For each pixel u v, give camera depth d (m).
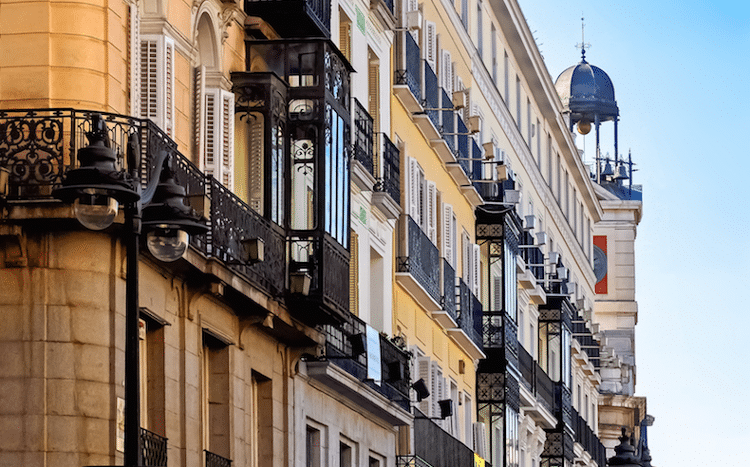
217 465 33.91
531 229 80.62
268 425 38.00
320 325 39.62
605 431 109.81
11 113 28.92
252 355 36.78
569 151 93.38
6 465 28.20
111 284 29.11
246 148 36.44
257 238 33.69
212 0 35.12
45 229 28.64
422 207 56.28
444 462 54.91
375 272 49.78
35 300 28.59
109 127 29.53
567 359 86.62
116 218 28.58
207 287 32.81
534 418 78.88
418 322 54.78
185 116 33.59
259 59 37.69
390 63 51.66
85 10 29.53
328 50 38.03
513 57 77.31
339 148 38.91
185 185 31.30
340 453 43.78
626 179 127.25
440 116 58.94
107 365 28.88
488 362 66.00
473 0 68.31
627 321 122.25
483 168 67.56
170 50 32.22
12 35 29.34
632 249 123.25
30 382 28.41
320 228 37.38
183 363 32.41
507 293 67.44
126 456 22.94
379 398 45.12
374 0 48.66
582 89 129.88
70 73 29.28
